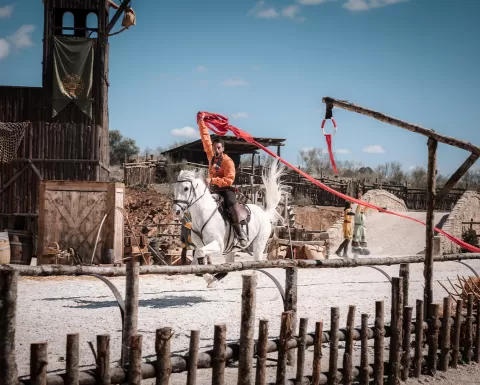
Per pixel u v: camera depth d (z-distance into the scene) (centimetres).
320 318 833
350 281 1337
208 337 686
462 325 670
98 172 1942
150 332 699
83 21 2084
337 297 1048
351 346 532
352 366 540
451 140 616
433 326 611
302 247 1703
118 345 636
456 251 2689
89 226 1497
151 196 3042
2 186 1905
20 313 806
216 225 926
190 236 941
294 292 567
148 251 1581
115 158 5753
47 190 1492
